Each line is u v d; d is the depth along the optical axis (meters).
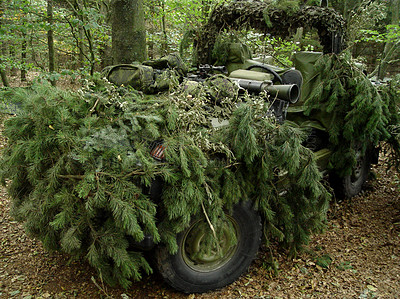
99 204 2.23
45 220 2.55
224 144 2.73
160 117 2.59
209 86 3.16
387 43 9.01
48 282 3.00
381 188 5.36
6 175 2.93
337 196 4.94
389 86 4.55
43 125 2.47
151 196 2.49
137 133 2.57
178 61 3.91
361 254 3.53
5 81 7.01
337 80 4.12
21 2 5.45
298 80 4.34
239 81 3.59
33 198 2.61
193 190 2.43
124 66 3.50
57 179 2.39
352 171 4.66
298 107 4.60
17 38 6.00
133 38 4.95
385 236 3.88
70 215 2.31
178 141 2.52
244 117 2.68
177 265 2.71
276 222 3.15
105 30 6.89
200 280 2.85
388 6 10.65
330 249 3.65
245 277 3.17
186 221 2.46
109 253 2.35
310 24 4.55
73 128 2.48
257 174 2.88
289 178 3.14
